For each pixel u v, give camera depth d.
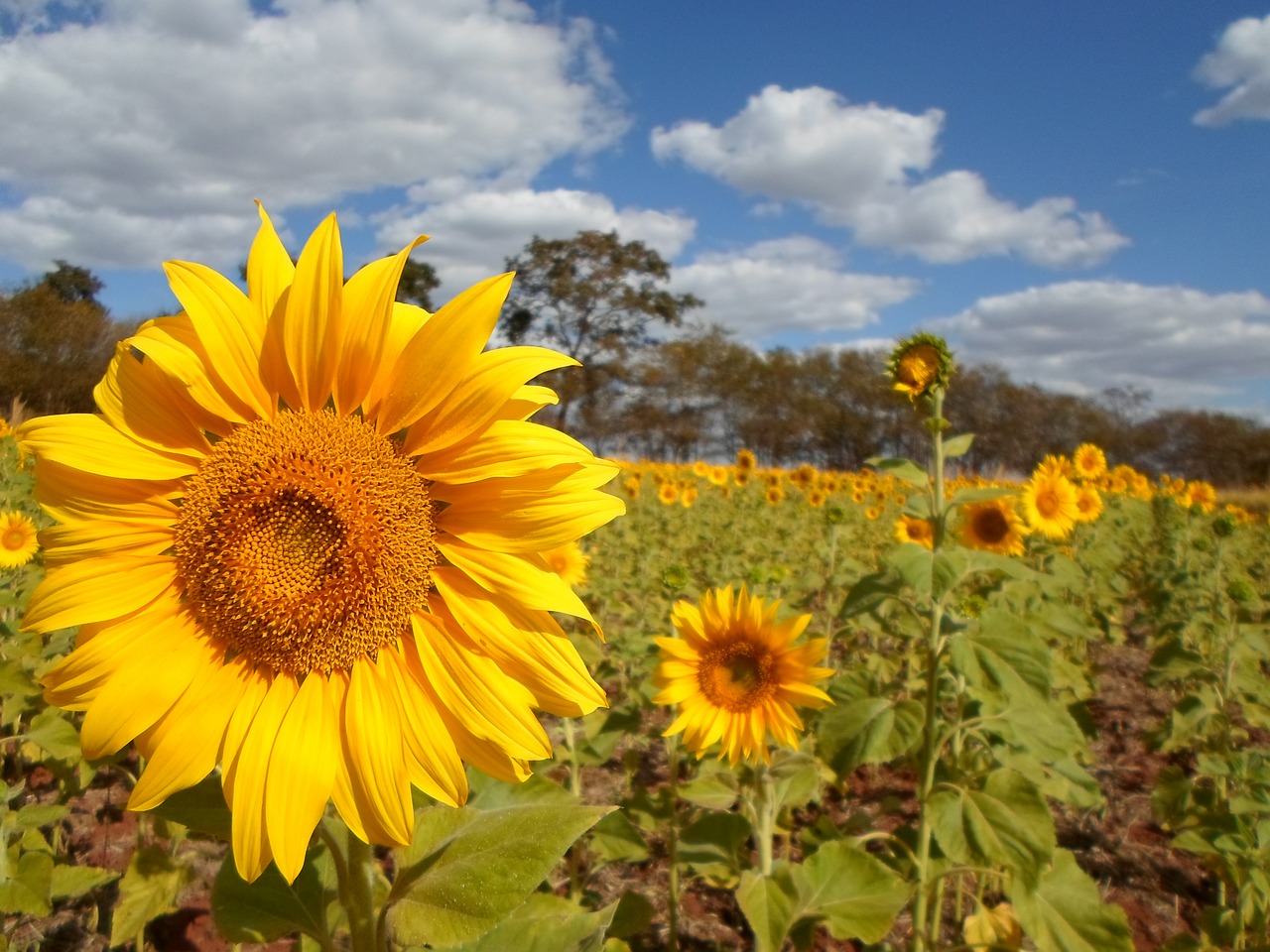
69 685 1.77
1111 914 3.14
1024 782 3.30
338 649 1.82
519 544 1.84
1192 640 7.47
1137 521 14.70
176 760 1.75
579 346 51.28
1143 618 7.86
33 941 3.56
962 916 4.36
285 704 1.82
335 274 1.81
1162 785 4.47
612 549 10.66
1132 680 8.34
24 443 1.76
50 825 4.24
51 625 1.77
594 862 4.49
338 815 1.96
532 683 1.82
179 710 1.79
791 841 4.92
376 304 1.83
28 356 36.12
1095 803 3.83
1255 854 3.65
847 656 7.73
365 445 1.86
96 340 37.47
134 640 1.80
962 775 3.64
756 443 66.75
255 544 1.82
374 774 1.77
